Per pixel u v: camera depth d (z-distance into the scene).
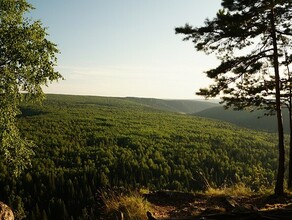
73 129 166.62
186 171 92.69
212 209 7.83
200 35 13.26
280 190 12.12
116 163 97.75
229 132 179.12
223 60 13.73
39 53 17.31
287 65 13.75
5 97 16.72
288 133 161.00
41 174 81.31
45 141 127.88
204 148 130.12
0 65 17.25
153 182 87.25
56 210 62.22
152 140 145.38
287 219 4.21
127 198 9.73
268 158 112.19
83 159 108.31
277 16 13.06
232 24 12.55
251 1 12.27
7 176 73.00
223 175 93.25
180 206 10.46
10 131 17.06
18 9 18.28
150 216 5.16
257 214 4.39
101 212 9.70
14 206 55.38
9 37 17.06
